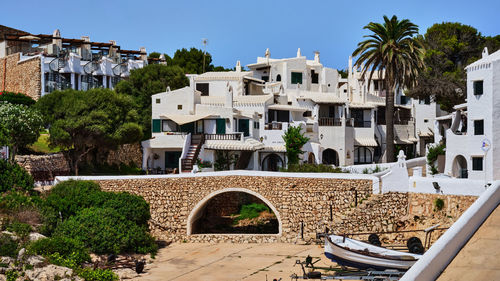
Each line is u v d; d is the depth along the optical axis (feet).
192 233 156.25
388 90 193.16
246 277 118.32
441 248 59.47
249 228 168.35
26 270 110.63
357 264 106.32
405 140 253.24
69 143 176.96
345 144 223.71
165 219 155.33
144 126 223.30
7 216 127.44
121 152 203.51
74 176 160.56
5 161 148.77
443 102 234.79
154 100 208.85
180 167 185.16
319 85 279.08
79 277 113.29
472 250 62.03
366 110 239.71
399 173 141.08
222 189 153.07
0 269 108.58
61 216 139.54
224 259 134.41
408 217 138.62
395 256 103.76
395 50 188.65
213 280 117.29
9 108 165.37
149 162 204.03
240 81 242.58
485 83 141.90
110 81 270.67
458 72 223.10
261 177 151.12
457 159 155.43
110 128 180.45
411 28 191.83
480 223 67.41
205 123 201.98
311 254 134.62
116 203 143.84
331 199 144.56
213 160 193.26
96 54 277.64
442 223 128.77
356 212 138.62
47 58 240.73
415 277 54.85
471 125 146.10
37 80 235.40
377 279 101.30
